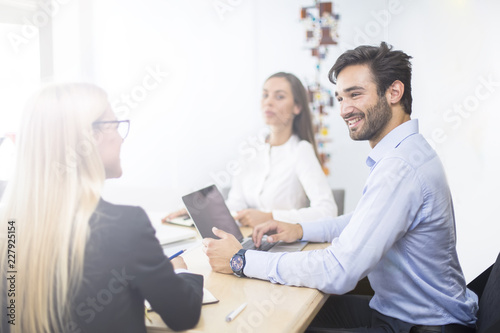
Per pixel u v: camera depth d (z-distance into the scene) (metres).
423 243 1.24
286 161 2.22
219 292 1.17
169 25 3.84
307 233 1.57
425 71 3.06
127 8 3.57
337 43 3.59
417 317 1.26
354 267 1.14
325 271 1.16
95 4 3.31
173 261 1.25
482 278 1.45
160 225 1.83
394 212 1.17
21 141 0.94
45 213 0.90
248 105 3.87
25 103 0.95
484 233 2.84
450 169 2.95
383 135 1.31
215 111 3.95
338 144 3.60
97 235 0.89
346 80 1.30
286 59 3.76
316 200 2.06
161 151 3.81
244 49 3.87
